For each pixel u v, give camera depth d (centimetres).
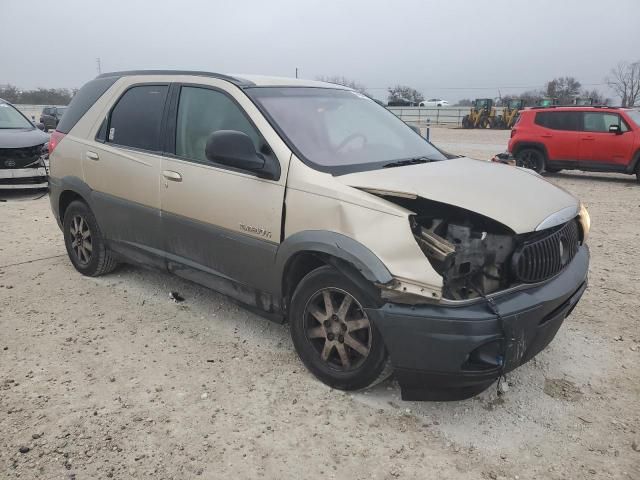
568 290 333
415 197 314
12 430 310
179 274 445
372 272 303
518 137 1494
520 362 312
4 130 1006
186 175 412
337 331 342
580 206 382
